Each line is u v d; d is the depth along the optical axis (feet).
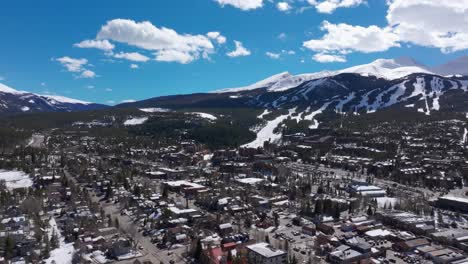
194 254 636.48
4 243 648.38
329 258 637.71
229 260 597.93
